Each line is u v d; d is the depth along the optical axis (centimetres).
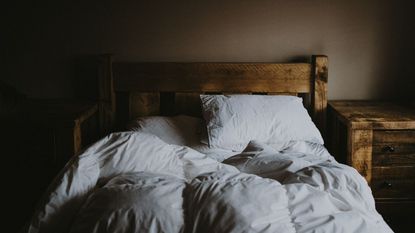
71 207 153
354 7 296
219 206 134
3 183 255
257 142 221
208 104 267
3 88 273
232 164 201
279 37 298
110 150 178
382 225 150
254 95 274
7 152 252
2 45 299
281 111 261
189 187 149
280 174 180
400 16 297
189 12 296
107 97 296
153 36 299
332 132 294
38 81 303
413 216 274
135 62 295
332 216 137
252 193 139
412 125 252
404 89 304
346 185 165
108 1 295
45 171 253
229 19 296
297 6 295
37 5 295
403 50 300
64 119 246
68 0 295
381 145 256
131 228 129
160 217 131
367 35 299
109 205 136
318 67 289
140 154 178
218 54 300
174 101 299
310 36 298
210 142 249
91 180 163
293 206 141
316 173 167
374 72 304
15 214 258
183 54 301
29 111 265
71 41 299
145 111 298
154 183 150
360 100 306
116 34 298
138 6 296
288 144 253
